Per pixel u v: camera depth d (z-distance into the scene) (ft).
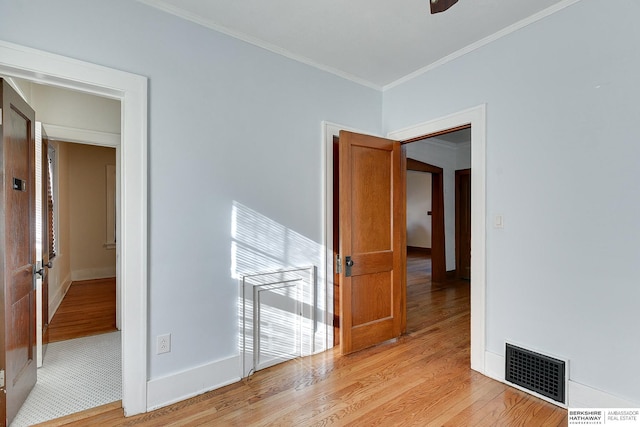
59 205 14.42
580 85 6.29
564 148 6.51
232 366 7.50
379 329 9.65
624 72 5.77
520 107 7.19
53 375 7.93
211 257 7.25
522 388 7.07
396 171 10.05
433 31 7.54
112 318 12.11
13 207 6.27
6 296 5.94
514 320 7.29
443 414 6.26
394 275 10.02
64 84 5.82
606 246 5.98
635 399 5.64
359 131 10.07
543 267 6.82
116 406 6.61
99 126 10.39
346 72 9.64
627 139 5.74
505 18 7.04
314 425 5.93
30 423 6.06
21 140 6.71
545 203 6.78
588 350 6.19
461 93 8.39
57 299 13.56
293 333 8.64
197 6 6.66
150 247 6.48
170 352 6.72
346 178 8.91
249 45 7.84
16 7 5.25
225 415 6.24
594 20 6.11
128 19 6.25
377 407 6.48
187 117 6.92
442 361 8.52
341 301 8.88
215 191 7.30
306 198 8.89
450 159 18.92
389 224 9.98
